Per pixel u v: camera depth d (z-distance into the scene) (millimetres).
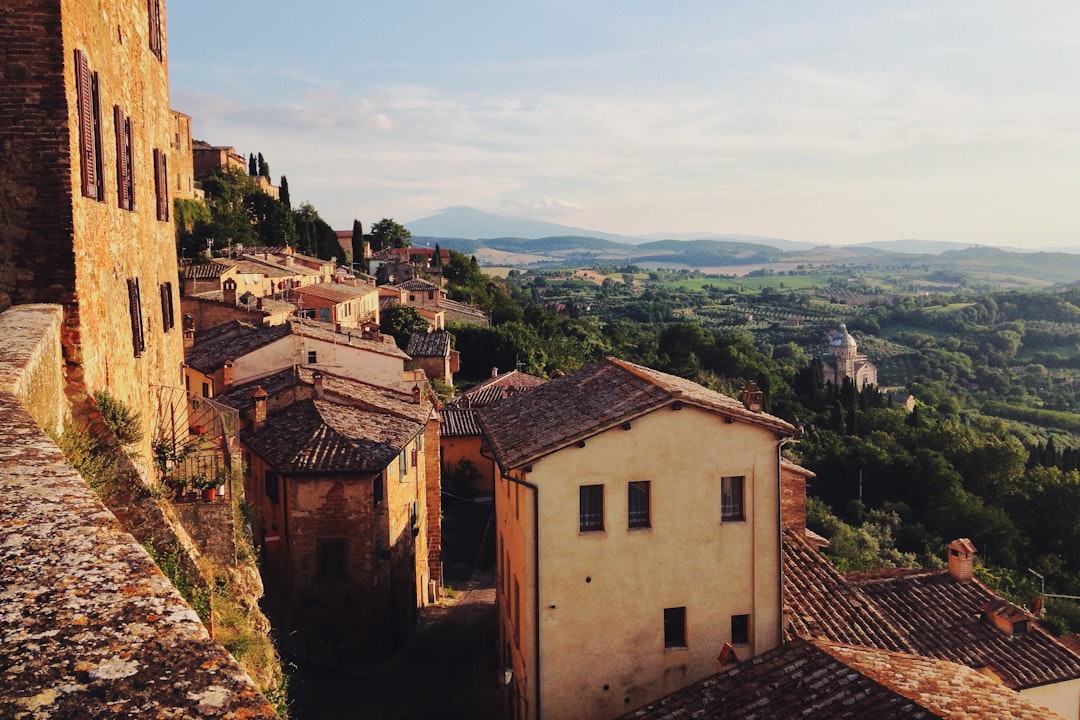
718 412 21391
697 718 16891
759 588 21969
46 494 5254
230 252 88812
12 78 12930
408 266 139625
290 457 29500
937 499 65625
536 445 20953
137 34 19344
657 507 21312
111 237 15945
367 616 29844
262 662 15914
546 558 20766
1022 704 16312
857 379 184250
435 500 38969
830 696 16172
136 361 18297
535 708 20766
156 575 4145
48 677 3166
